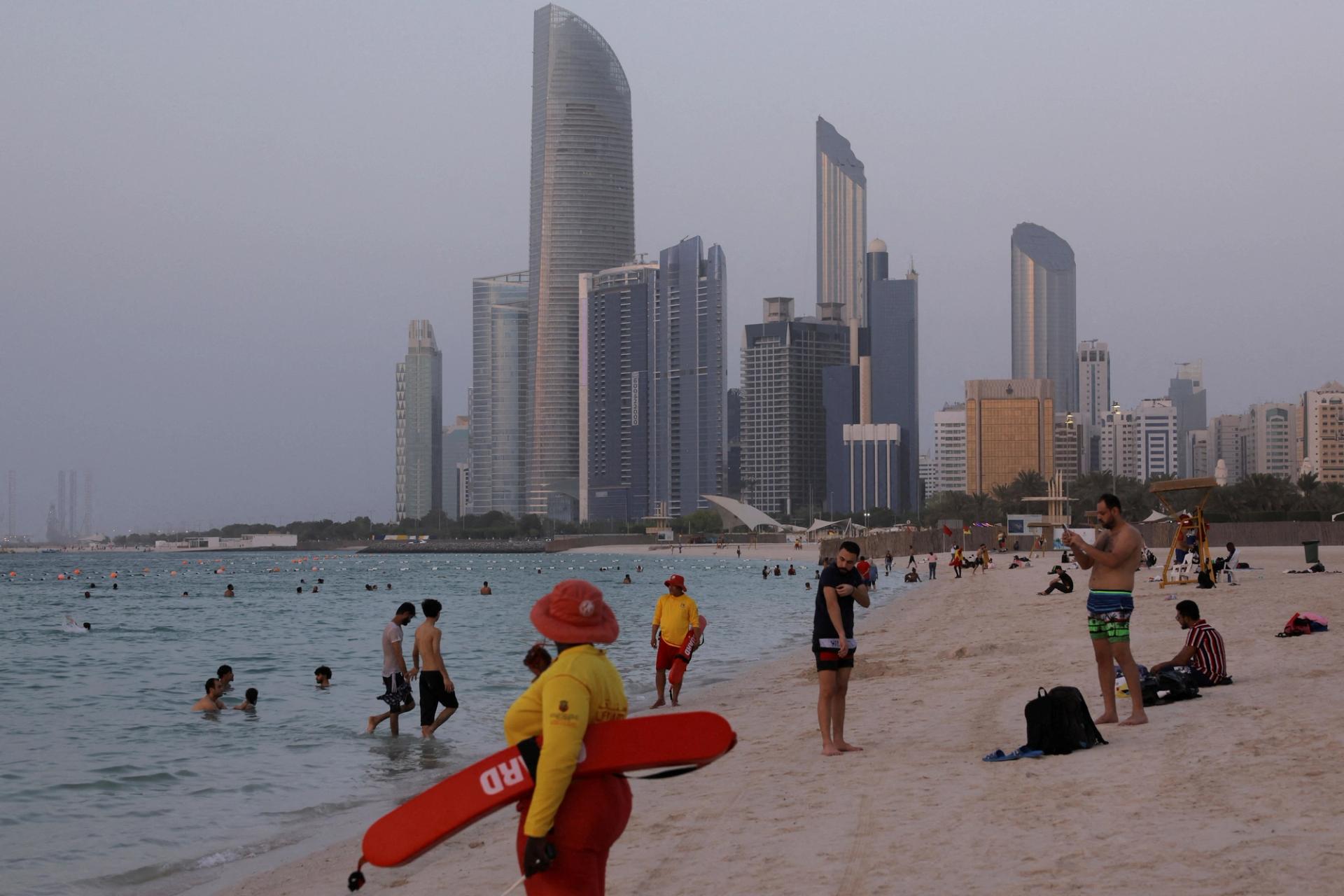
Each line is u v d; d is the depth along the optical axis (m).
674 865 7.13
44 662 28.62
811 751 11.26
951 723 12.38
